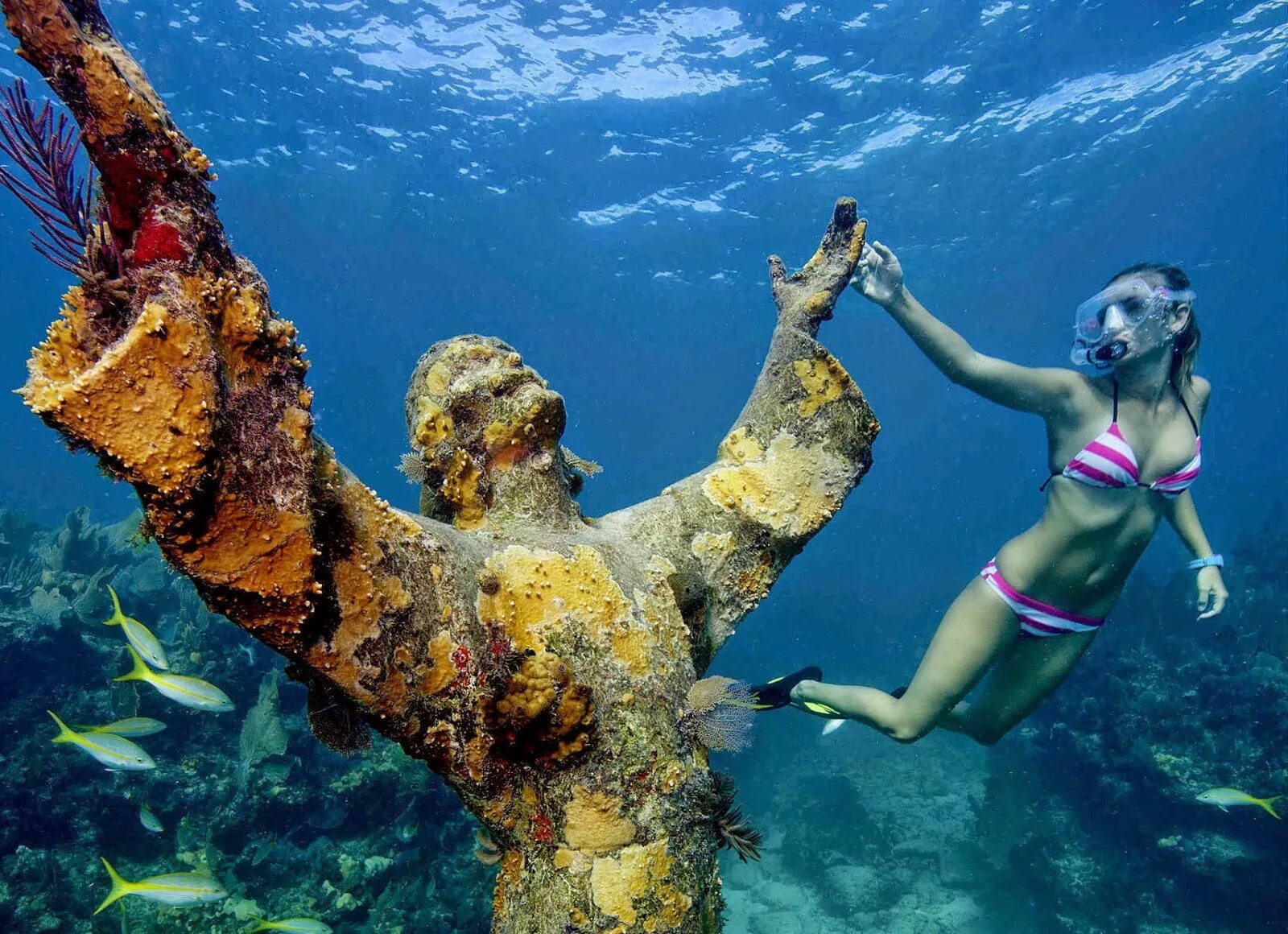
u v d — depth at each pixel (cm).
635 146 2422
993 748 1095
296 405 123
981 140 2330
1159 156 2517
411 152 2533
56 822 615
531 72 2075
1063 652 392
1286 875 714
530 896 164
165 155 110
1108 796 860
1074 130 2303
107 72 103
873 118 2206
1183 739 875
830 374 242
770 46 1919
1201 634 1170
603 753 162
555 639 165
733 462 245
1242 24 1830
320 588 124
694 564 217
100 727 494
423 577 149
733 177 2597
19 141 118
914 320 376
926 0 1741
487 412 205
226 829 652
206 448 105
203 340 106
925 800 1224
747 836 193
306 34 1933
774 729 1592
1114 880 806
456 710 153
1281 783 757
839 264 267
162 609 939
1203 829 790
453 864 704
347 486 137
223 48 1972
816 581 3259
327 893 634
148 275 108
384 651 138
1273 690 871
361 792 706
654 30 1889
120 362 100
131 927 557
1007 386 376
